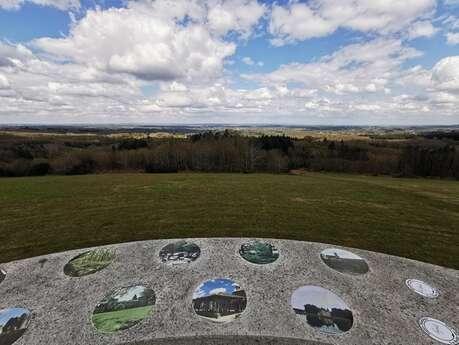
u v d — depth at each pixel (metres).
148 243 4.50
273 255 4.10
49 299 3.08
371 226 6.45
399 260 4.09
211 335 2.62
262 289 3.29
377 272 3.72
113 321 2.76
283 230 5.94
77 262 3.88
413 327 2.73
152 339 2.58
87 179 14.80
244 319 2.81
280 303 3.05
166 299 3.10
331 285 3.39
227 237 5.23
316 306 3.00
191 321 2.78
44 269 3.69
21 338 2.54
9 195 9.69
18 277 3.50
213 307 2.97
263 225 6.25
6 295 3.15
